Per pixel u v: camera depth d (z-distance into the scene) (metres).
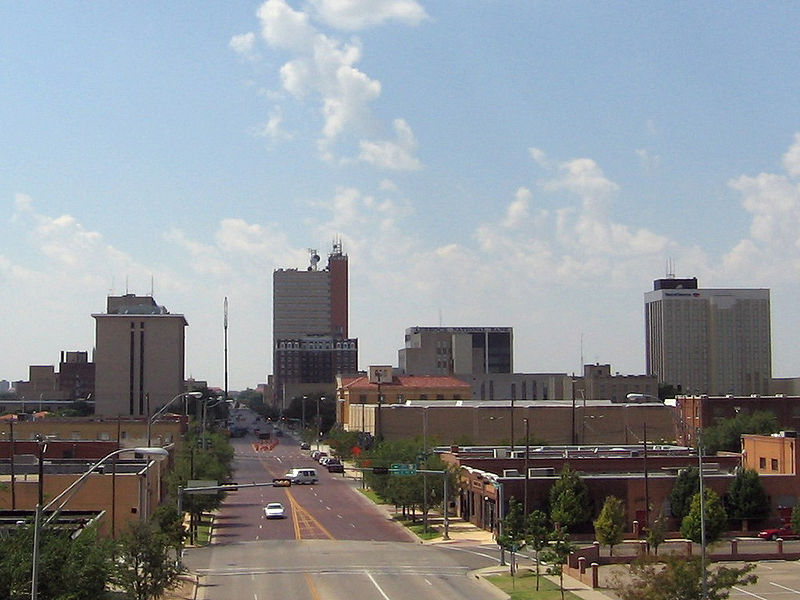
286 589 58.09
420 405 160.12
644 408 155.88
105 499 69.75
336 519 97.06
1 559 34.12
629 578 60.25
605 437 155.00
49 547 34.56
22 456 84.00
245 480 132.00
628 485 85.62
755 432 128.38
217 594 56.31
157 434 132.62
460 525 92.56
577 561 63.75
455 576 64.12
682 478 84.94
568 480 83.75
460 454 105.94
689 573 43.75
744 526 85.19
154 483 79.50
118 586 44.84
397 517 98.12
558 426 156.12
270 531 88.44
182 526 61.66
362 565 68.44
